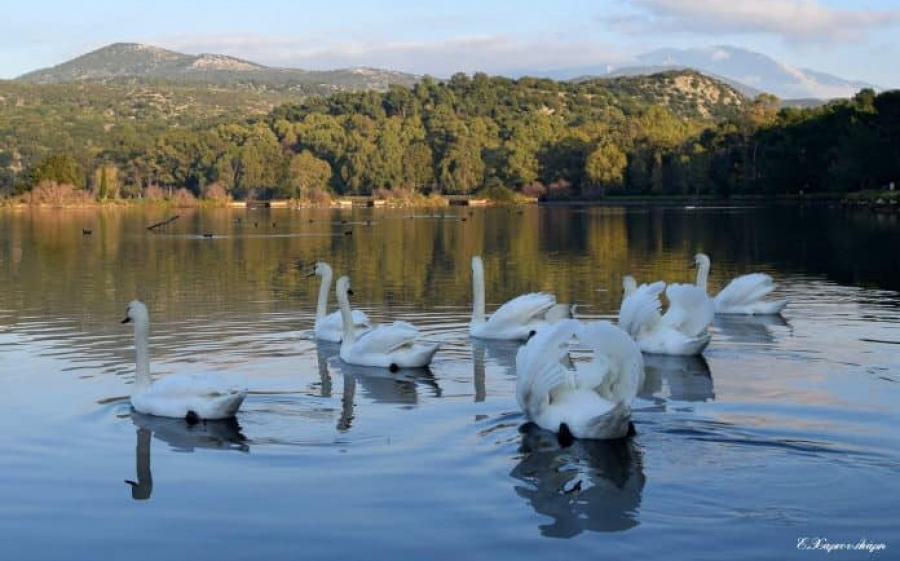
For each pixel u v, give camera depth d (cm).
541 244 5178
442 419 1397
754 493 1087
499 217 9312
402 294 2903
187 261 4206
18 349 1972
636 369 1323
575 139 16375
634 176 14700
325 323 2064
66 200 13575
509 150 17075
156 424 1395
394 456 1229
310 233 6581
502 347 1973
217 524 1024
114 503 1088
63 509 1073
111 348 1984
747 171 12625
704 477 1138
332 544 972
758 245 4744
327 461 1216
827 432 1297
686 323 1855
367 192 17612
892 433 1291
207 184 16338
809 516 1024
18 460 1239
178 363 1823
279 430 1356
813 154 10969
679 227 6569
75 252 4797
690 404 1452
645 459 1198
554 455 1220
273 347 1986
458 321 2333
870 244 4575
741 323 2225
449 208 13075
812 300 2627
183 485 1140
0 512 1066
